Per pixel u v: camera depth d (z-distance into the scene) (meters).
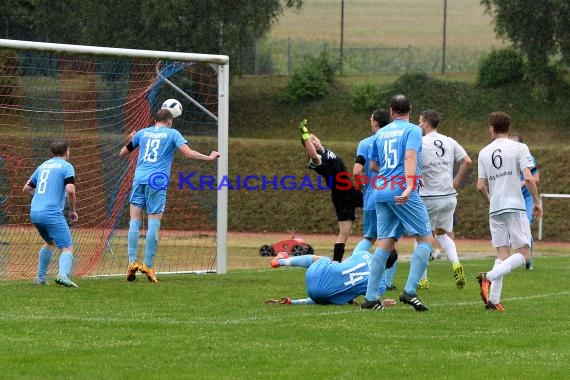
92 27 139.00
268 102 155.12
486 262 66.12
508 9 140.88
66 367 26.50
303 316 36.22
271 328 33.22
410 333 32.59
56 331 32.19
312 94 154.62
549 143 136.62
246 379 25.48
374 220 44.09
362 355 28.75
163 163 48.16
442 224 48.03
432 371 26.67
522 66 149.50
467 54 189.88
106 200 73.00
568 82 146.12
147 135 48.50
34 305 38.72
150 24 136.38
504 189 39.72
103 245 65.75
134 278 48.62
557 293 45.91
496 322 35.34
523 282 51.00
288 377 25.73
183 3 135.88
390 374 26.20
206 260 65.44
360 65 178.12
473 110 145.75
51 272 54.19
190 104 91.69
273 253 75.81
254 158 121.69
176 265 61.47
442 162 47.97
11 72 71.75
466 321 35.44
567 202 109.94
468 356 28.84
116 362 27.33
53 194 45.28
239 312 37.38
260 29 148.12
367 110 150.00
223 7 140.88
